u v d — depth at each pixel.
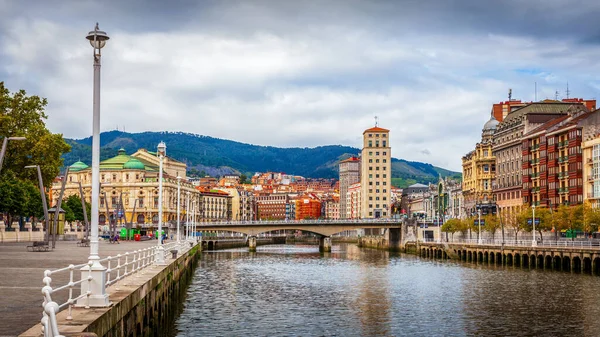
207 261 143.25
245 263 136.38
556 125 160.38
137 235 149.75
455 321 58.31
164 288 53.03
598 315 61.47
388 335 51.88
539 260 118.69
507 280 94.19
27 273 46.53
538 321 58.38
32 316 28.30
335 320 58.41
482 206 186.12
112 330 29.34
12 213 130.50
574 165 144.25
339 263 138.38
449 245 160.38
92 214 30.75
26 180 121.69
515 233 150.12
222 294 77.00
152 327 43.69
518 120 181.38
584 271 104.12
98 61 31.89
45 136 119.88
